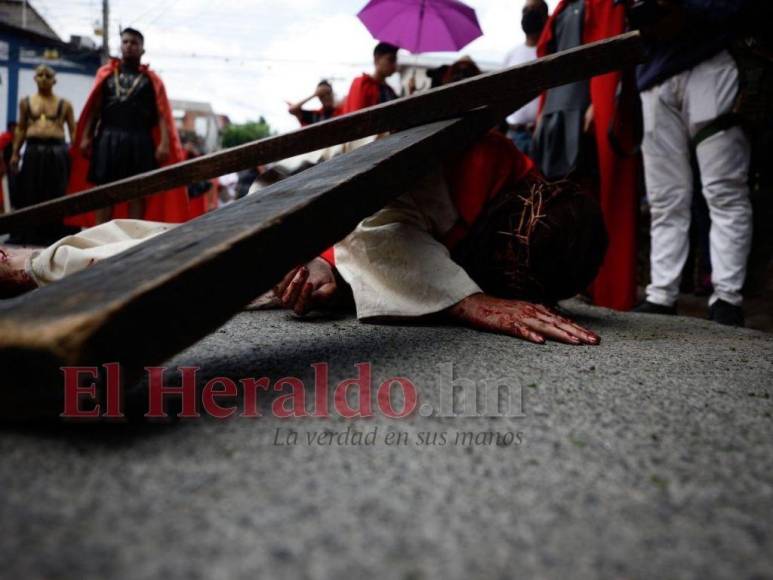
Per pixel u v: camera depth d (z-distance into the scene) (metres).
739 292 2.56
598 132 3.02
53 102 6.05
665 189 2.73
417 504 0.65
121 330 0.73
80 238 1.68
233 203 1.19
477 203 1.74
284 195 1.13
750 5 2.40
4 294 1.62
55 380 0.71
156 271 0.82
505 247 1.73
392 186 1.24
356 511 0.63
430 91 1.53
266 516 0.61
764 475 0.74
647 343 1.57
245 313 1.84
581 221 1.72
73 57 19.05
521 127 4.18
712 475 0.74
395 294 1.58
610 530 0.61
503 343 1.39
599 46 1.53
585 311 2.60
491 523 0.61
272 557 0.54
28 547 0.54
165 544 0.55
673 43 2.60
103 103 4.56
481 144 1.77
